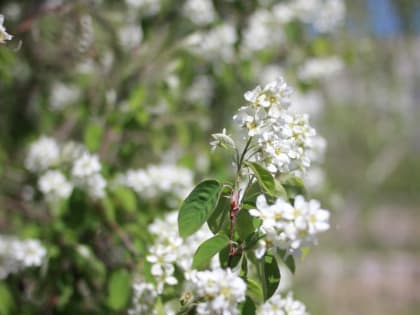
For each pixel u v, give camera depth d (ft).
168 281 1.88
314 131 1.69
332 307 9.32
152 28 3.33
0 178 3.13
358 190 9.27
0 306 2.46
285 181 1.73
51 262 2.47
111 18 3.38
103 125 2.89
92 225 2.44
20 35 3.05
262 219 1.54
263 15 3.52
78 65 3.43
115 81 3.06
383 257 11.87
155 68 3.16
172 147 3.43
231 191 1.67
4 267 2.62
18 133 3.69
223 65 3.37
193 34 3.23
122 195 2.45
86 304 2.49
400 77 7.01
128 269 2.27
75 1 2.90
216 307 1.51
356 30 5.52
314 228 1.50
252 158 1.69
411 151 9.50
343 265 10.14
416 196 11.85
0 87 3.54
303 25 3.88
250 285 1.65
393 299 10.42
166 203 2.66
